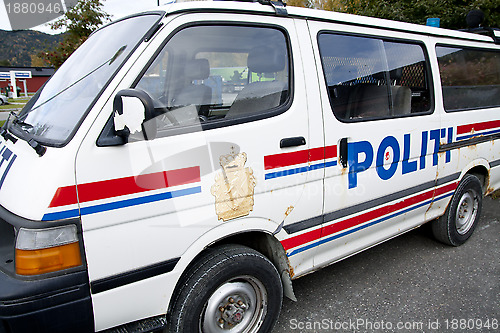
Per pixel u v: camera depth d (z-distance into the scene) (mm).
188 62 2104
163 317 2012
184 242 1989
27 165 1786
